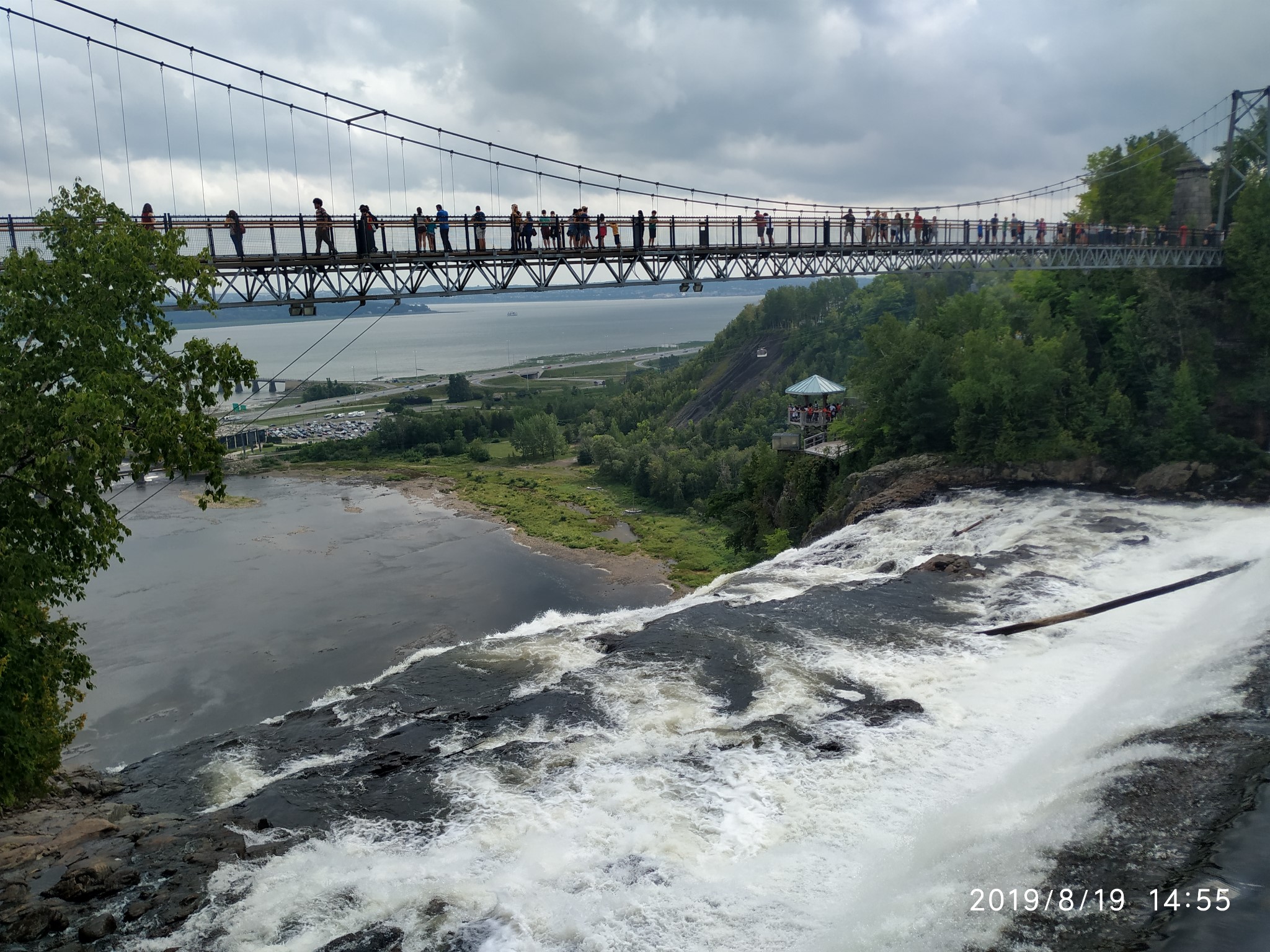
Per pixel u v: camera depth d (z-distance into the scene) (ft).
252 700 188.24
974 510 158.40
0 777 64.85
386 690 91.71
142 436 68.13
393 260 115.65
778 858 56.18
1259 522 136.36
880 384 197.77
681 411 560.61
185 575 281.33
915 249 181.57
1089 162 247.70
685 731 77.10
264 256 105.60
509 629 230.68
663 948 47.98
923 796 62.80
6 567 64.54
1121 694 71.67
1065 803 53.72
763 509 232.32
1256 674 66.23
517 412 577.43
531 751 74.54
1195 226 238.07
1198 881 42.39
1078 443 174.81
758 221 156.66
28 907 54.03
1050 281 227.81
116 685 195.93
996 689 80.59
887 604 108.37
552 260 131.54
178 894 55.72
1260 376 190.49
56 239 71.87
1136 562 118.73
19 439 65.77
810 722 76.69
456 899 54.29
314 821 65.31
